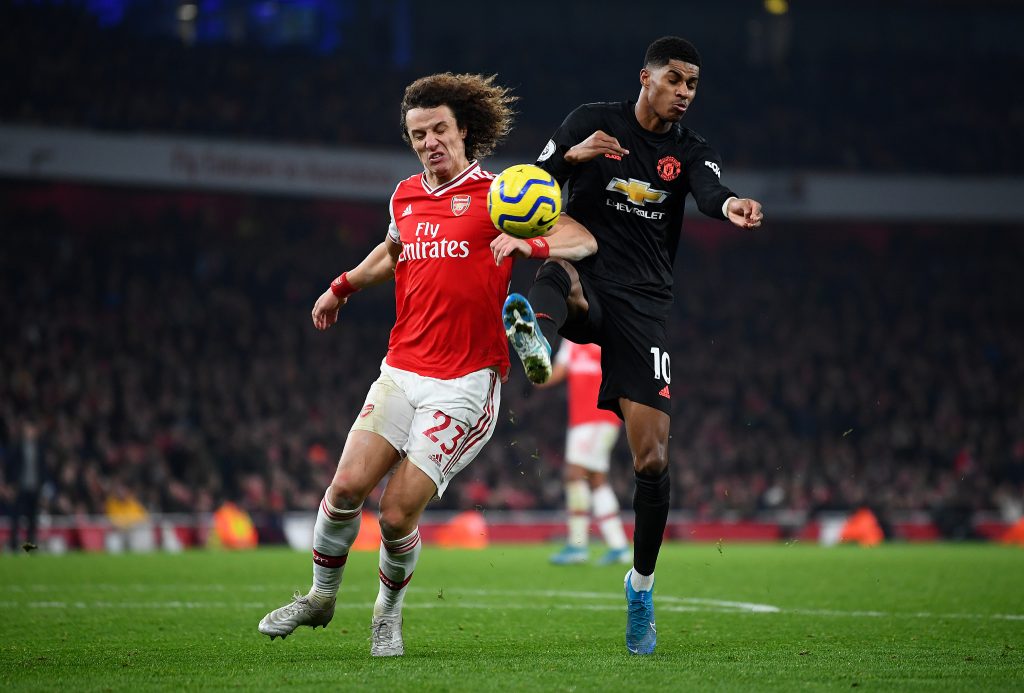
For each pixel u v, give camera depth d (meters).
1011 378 52.16
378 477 8.63
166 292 45.88
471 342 8.76
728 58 60.34
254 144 46.06
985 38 65.69
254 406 40.81
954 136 57.38
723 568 20.59
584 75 58.16
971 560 23.42
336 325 48.25
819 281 55.69
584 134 9.69
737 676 7.67
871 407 49.25
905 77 60.34
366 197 48.06
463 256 8.70
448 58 56.44
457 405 8.64
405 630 11.00
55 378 38.75
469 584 16.78
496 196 8.56
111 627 11.12
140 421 37.41
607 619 12.00
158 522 32.06
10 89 44.94
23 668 8.33
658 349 9.27
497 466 40.12
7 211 46.47
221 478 36.41
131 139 43.94
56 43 47.62
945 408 49.06
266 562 22.69
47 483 26.89
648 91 9.49
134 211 48.75
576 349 22.03
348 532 8.64
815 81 59.44
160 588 15.94
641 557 9.09
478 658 8.78
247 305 46.75
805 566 21.20
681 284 54.06
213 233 49.62
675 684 7.29
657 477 9.06
